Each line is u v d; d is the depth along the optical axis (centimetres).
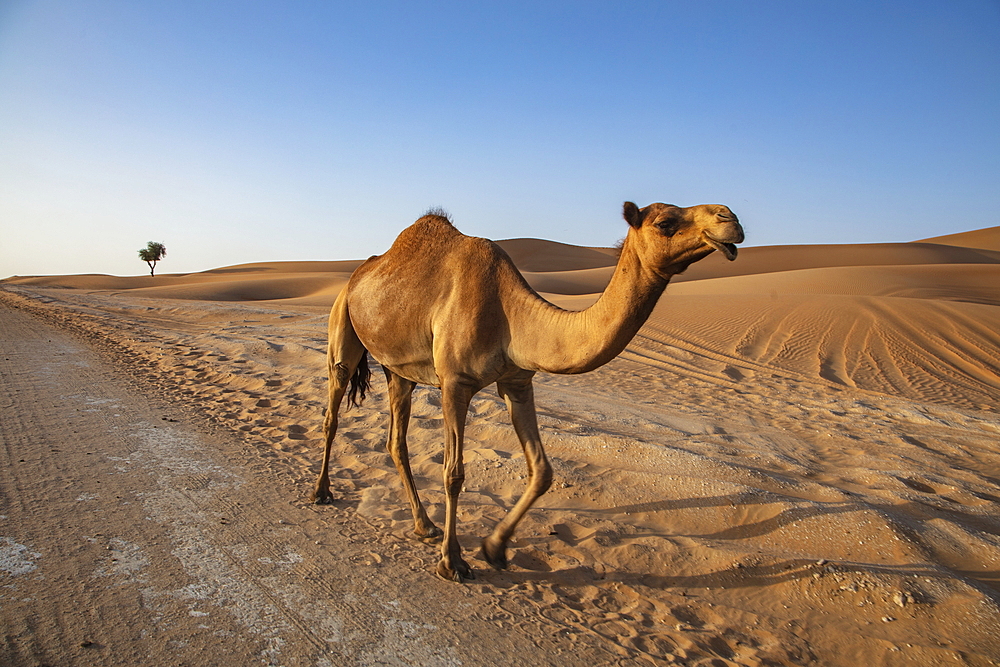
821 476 758
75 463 707
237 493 648
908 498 653
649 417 1032
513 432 839
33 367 1298
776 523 577
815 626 449
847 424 1084
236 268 11519
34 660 362
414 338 534
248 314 2834
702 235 359
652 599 478
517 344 474
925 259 8819
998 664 396
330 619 429
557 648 409
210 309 3175
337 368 634
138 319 2552
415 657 393
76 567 475
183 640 394
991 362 1850
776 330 2205
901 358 1861
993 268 5059
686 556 535
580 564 523
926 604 455
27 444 767
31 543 508
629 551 541
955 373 1730
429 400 990
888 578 479
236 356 1473
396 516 608
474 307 486
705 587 498
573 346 434
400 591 471
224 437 844
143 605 430
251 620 422
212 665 371
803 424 1062
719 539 568
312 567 500
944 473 791
